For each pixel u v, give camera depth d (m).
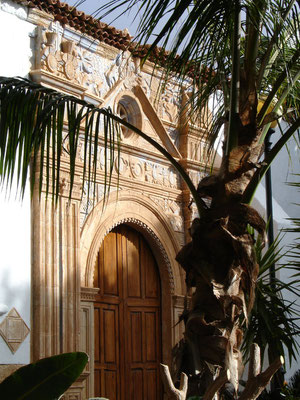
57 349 12.31
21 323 11.78
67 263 12.82
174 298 15.38
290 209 19.12
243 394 3.63
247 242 6.04
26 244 12.14
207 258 6.14
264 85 8.88
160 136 15.61
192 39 6.24
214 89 8.10
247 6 6.38
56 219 12.72
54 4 12.99
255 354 3.67
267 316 10.43
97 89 14.09
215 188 6.30
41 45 12.91
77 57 13.66
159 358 15.20
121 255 14.87
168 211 15.72
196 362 6.01
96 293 13.38
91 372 13.03
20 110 6.34
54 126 6.28
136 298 14.99
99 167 14.05
